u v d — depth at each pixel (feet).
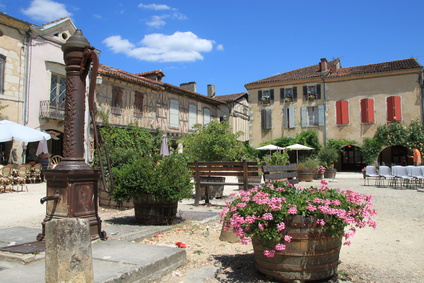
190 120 88.33
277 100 95.20
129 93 69.15
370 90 85.40
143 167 18.16
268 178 21.95
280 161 44.83
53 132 55.01
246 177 23.97
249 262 12.57
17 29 50.57
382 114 84.07
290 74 100.68
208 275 11.21
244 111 113.91
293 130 92.99
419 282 10.75
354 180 55.98
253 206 10.85
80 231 7.72
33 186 41.32
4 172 35.12
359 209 11.02
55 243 7.48
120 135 35.63
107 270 9.91
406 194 34.45
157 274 10.86
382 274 11.46
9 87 49.42
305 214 10.19
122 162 27.17
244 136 112.78
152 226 17.61
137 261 10.80
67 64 13.70
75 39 13.39
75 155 13.41
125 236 14.98
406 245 15.07
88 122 56.44
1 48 48.49
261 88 97.40
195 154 39.19
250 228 10.57
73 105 13.46
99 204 25.02
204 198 27.99
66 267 7.43
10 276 9.68
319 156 84.69
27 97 51.39
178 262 12.05
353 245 15.15
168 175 17.93
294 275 10.31
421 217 21.40
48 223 7.65
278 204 10.25
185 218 20.11
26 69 51.49
